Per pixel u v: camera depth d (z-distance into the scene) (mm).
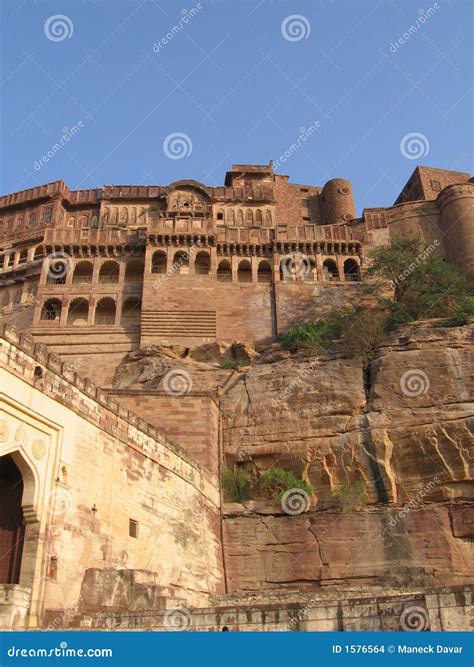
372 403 30047
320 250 52281
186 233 50188
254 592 24797
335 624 12609
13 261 56719
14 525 16875
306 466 29312
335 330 38750
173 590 18297
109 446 20297
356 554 25672
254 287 49625
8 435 16016
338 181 68188
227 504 28188
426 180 65750
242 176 62938
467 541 25516
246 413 31578
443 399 29109
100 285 50031
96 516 18812
